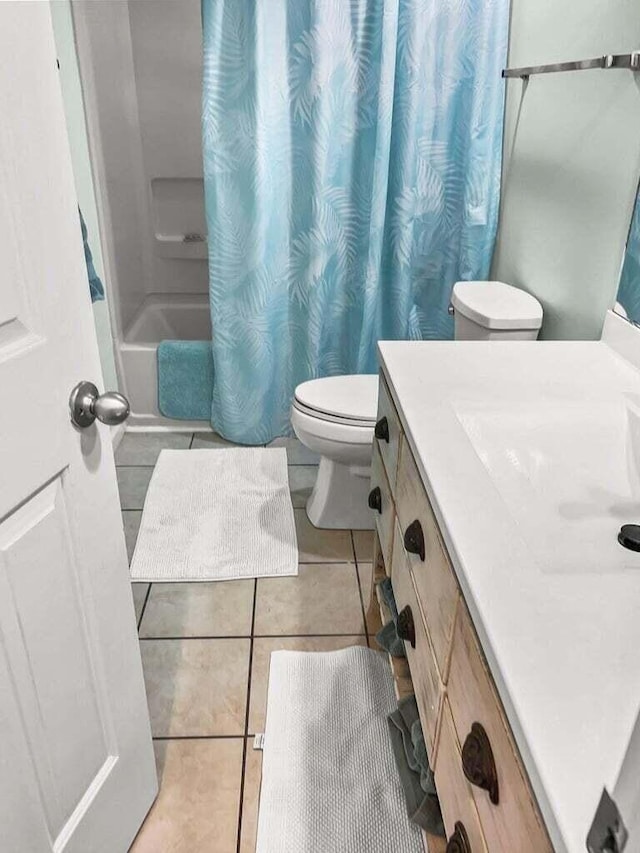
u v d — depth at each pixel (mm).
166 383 2824
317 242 2416
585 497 1063
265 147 2266
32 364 844
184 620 1873
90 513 1020
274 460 2668
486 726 739
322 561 2121
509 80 2150
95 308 2541
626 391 1268
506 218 2240
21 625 893
